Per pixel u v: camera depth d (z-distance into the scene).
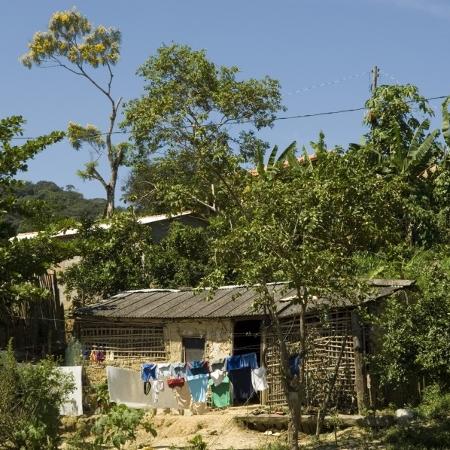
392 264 17.53
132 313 22.94
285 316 19.52
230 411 19.89
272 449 15.93
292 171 15.92
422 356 16.30
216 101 25.91
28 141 13.04
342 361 18.86
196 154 24.00
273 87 26.86
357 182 14.31
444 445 15.05
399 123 28.52
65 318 26.61
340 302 18.36
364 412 18.00
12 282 12.12
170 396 20.72
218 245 14.37
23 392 16.03
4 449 14.67
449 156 27.03
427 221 26.05
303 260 13.62
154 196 37.53
